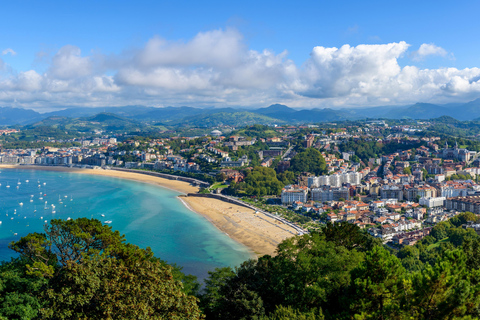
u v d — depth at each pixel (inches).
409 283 2517.2
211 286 4015.8
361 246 4635.8
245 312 3257.9
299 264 3422.7
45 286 2687.0
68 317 2449.6
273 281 3511.3
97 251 3129.9
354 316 2429.9
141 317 2239.2
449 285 2326.5
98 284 2503.7
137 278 2573.8
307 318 2655.0
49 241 3245.6
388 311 2370.8
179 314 2513.5
